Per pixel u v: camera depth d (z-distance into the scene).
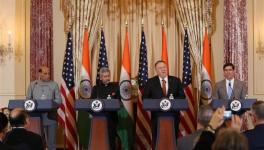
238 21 10.52
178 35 11.27
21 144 4.82
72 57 10.16
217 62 11.20
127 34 10.27
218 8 11.29
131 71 11.15
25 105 8.05
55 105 8.45
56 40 11.23
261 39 10.83
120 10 11.30
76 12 10.80
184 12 10.94
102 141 8.06
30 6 10.71
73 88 9.99
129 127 9.98
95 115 8.09
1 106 10.77
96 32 10.92
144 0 11.31
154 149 8.26
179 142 4.40
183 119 10.27
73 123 9.85
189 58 10.58
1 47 10.80
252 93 10.80
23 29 10.99
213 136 4.16
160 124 7.98
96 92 9.32
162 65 8.80
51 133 9.23
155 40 11.28
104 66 10.54
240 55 10.46
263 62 10.84
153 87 8.80
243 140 3.05
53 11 11.23
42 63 10.58
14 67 10.85
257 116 4.57
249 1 10.94
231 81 9.02
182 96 8.82
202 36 10.85
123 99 9.84
